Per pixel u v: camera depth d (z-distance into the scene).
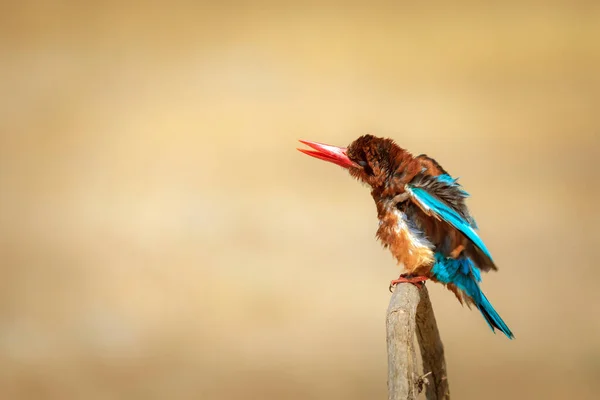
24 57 25.47
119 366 12.06
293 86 23.53
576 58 24.94
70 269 14.66
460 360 12.02
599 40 26.30
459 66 24.56
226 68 25.06
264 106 22.28
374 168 6.12
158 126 21.08
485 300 5.98
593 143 19.58
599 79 23.69
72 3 29.17
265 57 25.75
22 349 12.35
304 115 21.61
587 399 10.98
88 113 22.14
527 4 29.39
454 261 5.85
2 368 11.84
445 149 19.52
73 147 20.03
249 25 28.47
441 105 22.05
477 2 29.61
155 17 28.78
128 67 25.19
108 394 11.38
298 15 28.86
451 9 29.33
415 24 28.20
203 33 27.59
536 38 26.23
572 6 28.75
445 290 13.97
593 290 13.75
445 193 5.83
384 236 6.10
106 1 29.86
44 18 28.00
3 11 28.45
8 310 13.26
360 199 17.27
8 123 21.36
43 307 13.42
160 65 25.28
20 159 19.30
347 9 29.62
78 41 26.70
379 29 27.69
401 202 6.02
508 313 13.19
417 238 5.90
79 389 11.38
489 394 11.16
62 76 24.12
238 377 11.85
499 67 24.91
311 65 25.06
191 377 11.55
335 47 26.59
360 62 25.31
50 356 12.19
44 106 22.16
